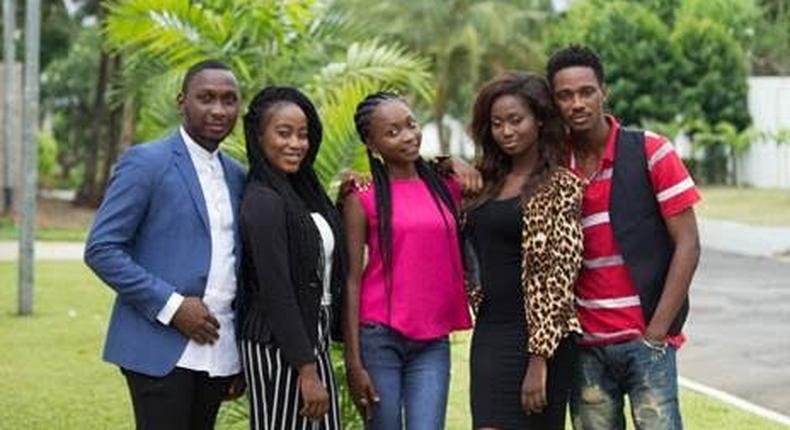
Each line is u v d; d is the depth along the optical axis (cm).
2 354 1076
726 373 1032
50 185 4272
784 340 1201
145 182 486
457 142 4700
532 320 491
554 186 491
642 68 3897
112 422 827
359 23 923
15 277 1672
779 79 3869
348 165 690
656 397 497
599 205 496
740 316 1371
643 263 493
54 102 5209
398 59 848
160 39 839
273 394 486
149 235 489
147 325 491
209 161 504
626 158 494
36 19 1311
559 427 508
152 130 883
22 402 883
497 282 506
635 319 495
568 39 4016
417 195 525
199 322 484
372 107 525
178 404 491
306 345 480
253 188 492
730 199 3353
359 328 518
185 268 487
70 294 1488
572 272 489
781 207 3062
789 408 891
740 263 1967
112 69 3262
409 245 515
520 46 3928
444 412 523
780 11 4078
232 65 840
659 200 492
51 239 2317
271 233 480
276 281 478
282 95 505
